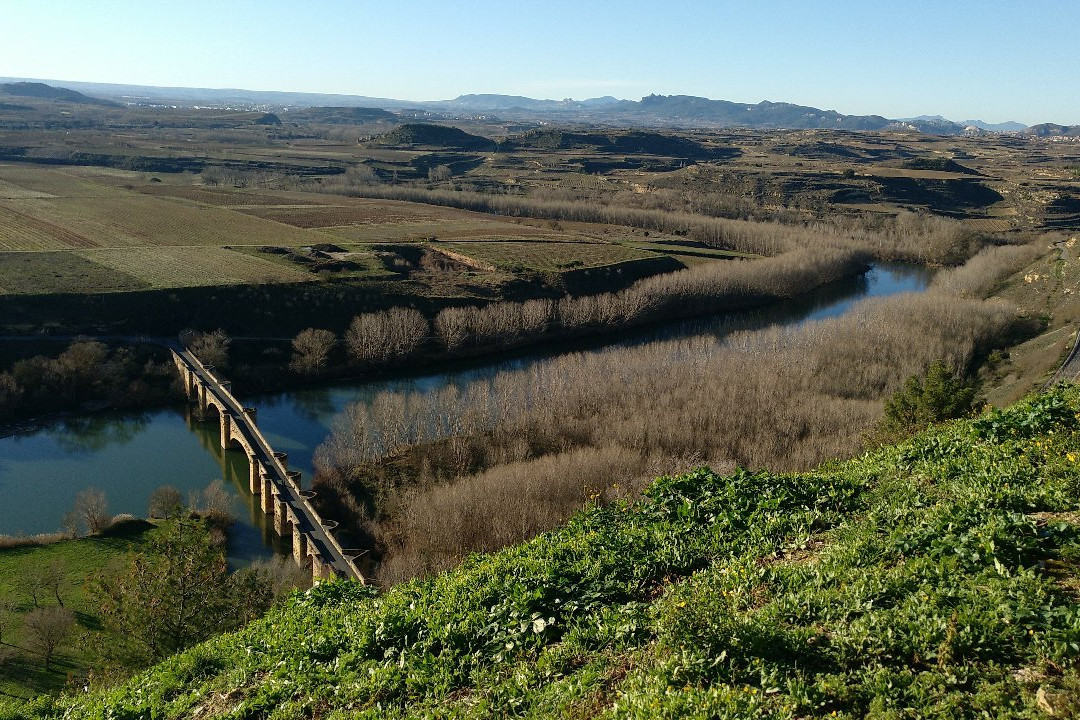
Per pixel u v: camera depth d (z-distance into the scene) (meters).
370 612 19.70
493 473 52.59
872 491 21.39
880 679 12.01
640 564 18.72
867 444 44.91
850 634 13.28
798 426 60.41
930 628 12.88
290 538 54.97
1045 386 59.88
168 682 19.72
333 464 63.44
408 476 59.78
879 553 16.50
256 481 61.78
